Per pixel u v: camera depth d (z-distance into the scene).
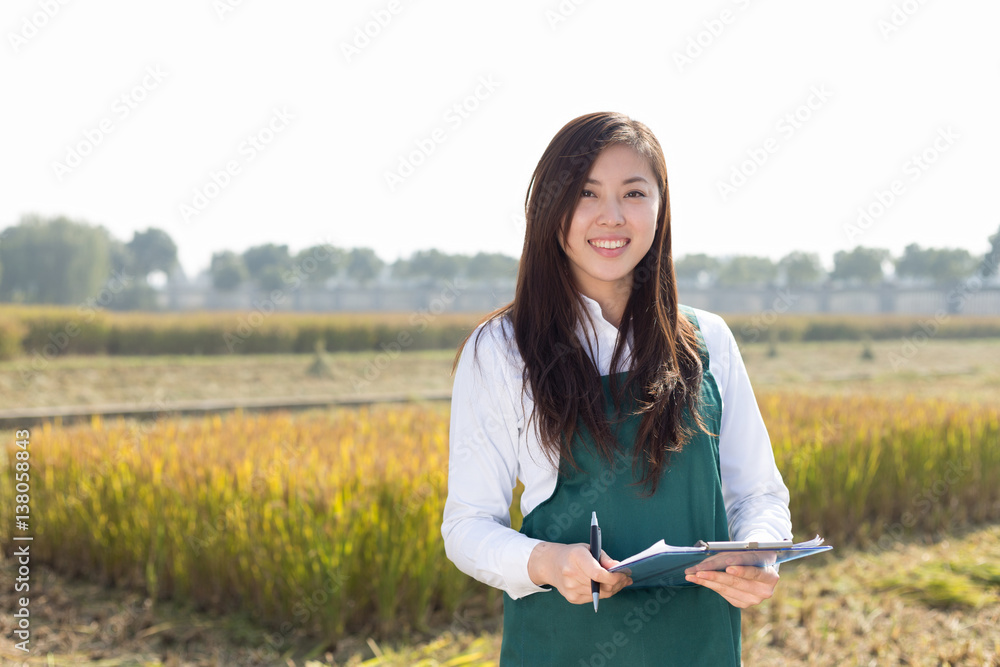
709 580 1.23
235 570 4.20
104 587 4.61
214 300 34.88
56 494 4.90
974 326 31.14
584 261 1.39
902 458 6.03
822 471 5.62
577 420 1.33
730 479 1.50
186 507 4.44
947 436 6.36
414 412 7.34
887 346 26.14
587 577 1.17
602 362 1.41
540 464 1.37
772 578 1.23
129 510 4.62
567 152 1.39
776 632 3.92
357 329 21.94
